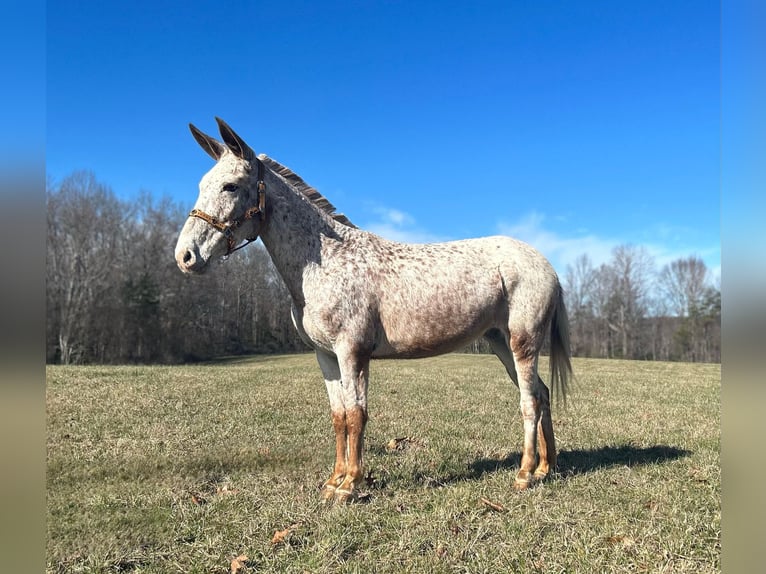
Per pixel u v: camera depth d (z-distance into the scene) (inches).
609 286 1804.9
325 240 151.9
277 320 1465.3
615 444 211.0
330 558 106.7
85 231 1214.3
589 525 123.4
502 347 178.7
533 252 166.4
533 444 156.9
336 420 154.3
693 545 112.8
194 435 217.2
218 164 146.3
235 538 116.9
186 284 1309.1
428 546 113.3
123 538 116.6
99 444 197.0
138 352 1237.7
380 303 149.1
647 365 853.2
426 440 216.2
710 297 1647.4
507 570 102.6
